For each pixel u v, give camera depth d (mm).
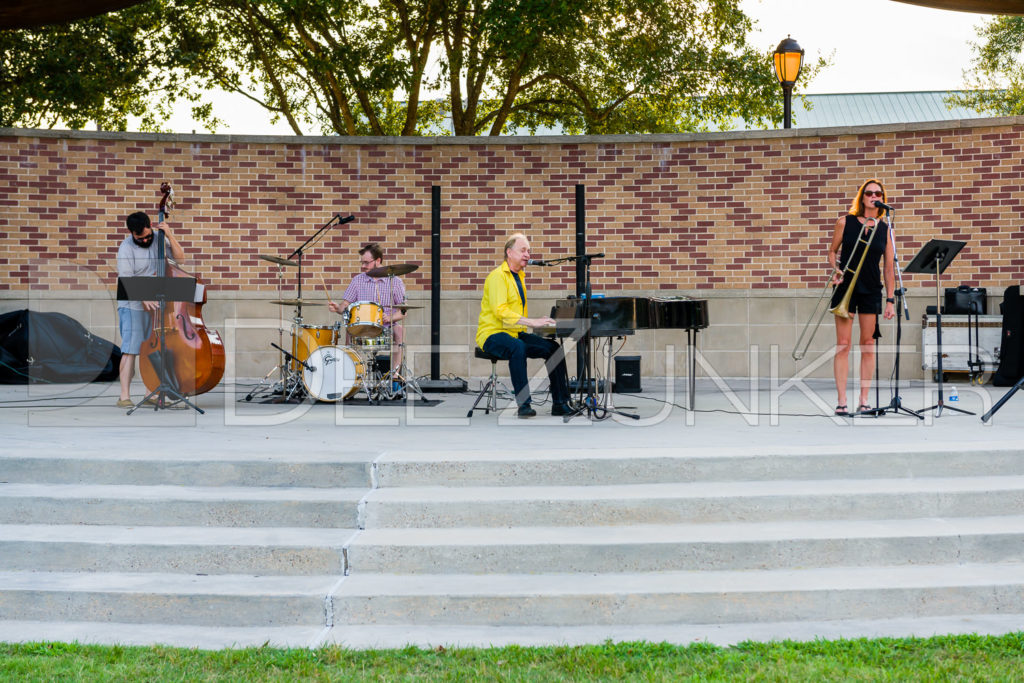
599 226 11227
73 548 4562
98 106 16312
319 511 4836
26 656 3736
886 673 3477
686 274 11172
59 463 5195
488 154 11250
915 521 4910
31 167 10961
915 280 10750
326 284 11266
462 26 15898
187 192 11141
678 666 3611
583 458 5172
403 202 11258
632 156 11180
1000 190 10531
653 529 4773
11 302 10953
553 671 3568
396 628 4148
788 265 11016
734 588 4238
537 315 11234
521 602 4180
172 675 3529
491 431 6508
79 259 11047
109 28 15445
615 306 7152
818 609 4230
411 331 11266
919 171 10727
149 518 4871
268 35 16500
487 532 4723
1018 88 19703
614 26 16250
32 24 7754
